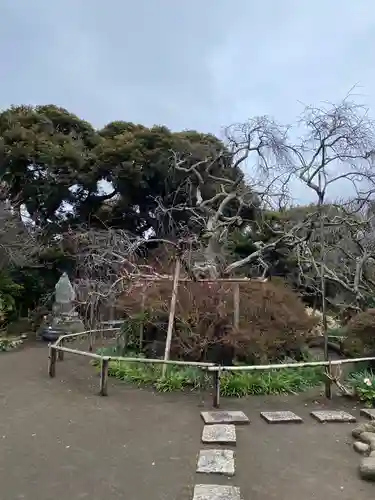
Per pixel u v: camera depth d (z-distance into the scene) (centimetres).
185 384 722
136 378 761
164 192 1833
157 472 390
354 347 810
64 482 369
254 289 878
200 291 832
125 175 1742
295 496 346
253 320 828
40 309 1571
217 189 1564
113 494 346
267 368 649
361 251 1236
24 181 1709
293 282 1466
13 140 1689
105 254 1278
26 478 376
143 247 1633
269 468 402
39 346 1265
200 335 797
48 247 1686
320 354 945
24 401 637
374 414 559
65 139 1811
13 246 1412
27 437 482
